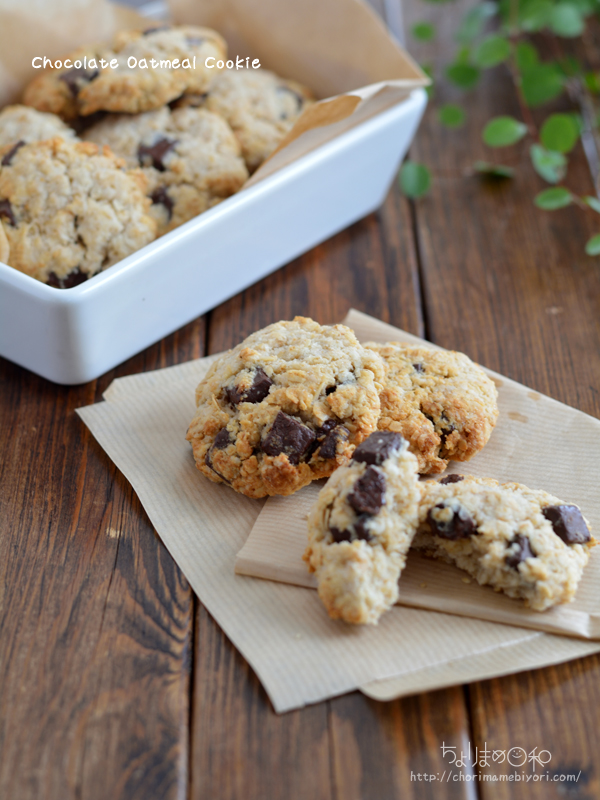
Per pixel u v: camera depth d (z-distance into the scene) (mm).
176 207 514
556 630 396
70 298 450
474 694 389
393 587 397
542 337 522
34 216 486
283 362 446
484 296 544
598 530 424
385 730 380
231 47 601
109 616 408
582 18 698
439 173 622
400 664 387
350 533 398
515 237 581
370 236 578
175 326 512
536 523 408
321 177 524
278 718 382
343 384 440
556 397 490
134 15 583
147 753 377
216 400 448
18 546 429
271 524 425
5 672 393
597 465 444
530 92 632
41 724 382
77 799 368
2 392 490
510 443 454
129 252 490
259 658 389
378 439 411
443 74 688
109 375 499
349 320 508
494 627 397
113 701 387
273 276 550
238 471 435
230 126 549
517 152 636
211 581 412
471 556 409
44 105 535
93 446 466
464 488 416
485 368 490
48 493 447
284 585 410
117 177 493
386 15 737
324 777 372
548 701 388
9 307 464
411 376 460
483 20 696
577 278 556
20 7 545
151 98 526
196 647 400
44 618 407
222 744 378
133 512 440
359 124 532
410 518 403
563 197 568
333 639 394
